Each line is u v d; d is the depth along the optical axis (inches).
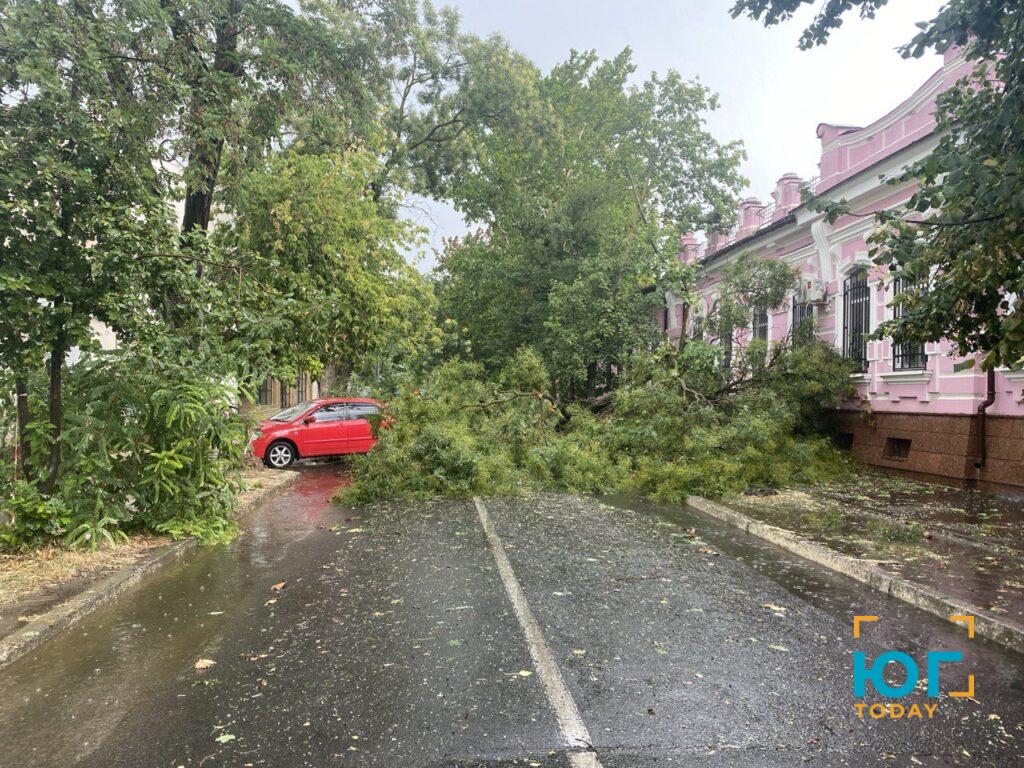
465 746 126.6
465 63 951.0
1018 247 195.9
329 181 574.6
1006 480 435.2
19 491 254.5
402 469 438.6
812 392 554.3
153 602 217.5
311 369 559.2
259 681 156.5
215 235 344.8
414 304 716.0
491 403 561.3
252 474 534.0
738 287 648.4
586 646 175.9
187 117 387.2
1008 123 184.9
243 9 486.3
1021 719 138.0
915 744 127.9
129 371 282.7
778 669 161.8
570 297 787.4
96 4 294.5
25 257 246.7
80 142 258.5
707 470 421.7
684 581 236.8
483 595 219.9
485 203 1060.5
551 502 410.0
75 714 141.6
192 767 120.8
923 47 205.5
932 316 262.5
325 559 273.0
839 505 370.9
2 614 195.9
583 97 1086.4
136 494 291.6
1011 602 200.7
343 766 120.3
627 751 124.6
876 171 519.2
